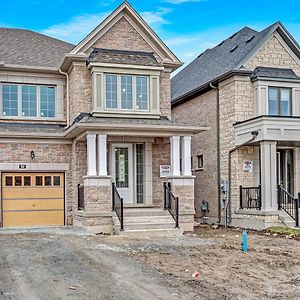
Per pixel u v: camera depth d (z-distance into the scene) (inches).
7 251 466.9
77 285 328.5
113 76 714.2
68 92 754.2
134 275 362.0
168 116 754.2
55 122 760.3
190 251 478.0
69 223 727.7
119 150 725.9
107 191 645.3
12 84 746.8
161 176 737.6
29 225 711.7
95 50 724.7
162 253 463.8
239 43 883.4
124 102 717.3
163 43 754.8
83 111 709.9
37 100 757.9
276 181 710.5
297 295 310.8
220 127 815.1
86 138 669.3
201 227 762.8
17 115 746.8
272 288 329.7
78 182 708.7
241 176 764.0
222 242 550.3
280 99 773.9
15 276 356.8
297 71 804.0
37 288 319.6
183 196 677.3
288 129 707.4
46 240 544.1
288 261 428.1
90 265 399.2
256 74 765.3
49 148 725.9
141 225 625.6
